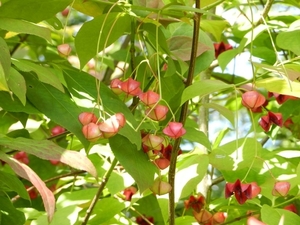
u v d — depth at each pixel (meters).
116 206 0.50
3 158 0.35
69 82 0.45
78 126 0.42
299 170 0.48
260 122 0.49
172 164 0.44
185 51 0.50
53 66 0.48
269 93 0.53
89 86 0.45
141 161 0.43
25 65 0.42
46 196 0.34
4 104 0.42
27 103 0.43
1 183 0.46
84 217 0.49
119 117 0.40
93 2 0.47
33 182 0.34
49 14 0.44
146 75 0.51
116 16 0.43
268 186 0.49
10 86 0.39
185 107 0.45
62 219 0.44
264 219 0.45
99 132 0.40
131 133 0.41
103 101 0.44
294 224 0.45
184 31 0.51
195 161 0.49
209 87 0.42
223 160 0.49
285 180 0.49
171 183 0.45
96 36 0.44
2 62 0.38
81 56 0.45
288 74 0.43
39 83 0.44
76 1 0.46
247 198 0.46
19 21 0.43
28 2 0.43
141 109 0.53
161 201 0.49
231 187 0.46
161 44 0.46
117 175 0.50
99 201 0.50
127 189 0.53
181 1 0.47
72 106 0.43
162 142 0.43
